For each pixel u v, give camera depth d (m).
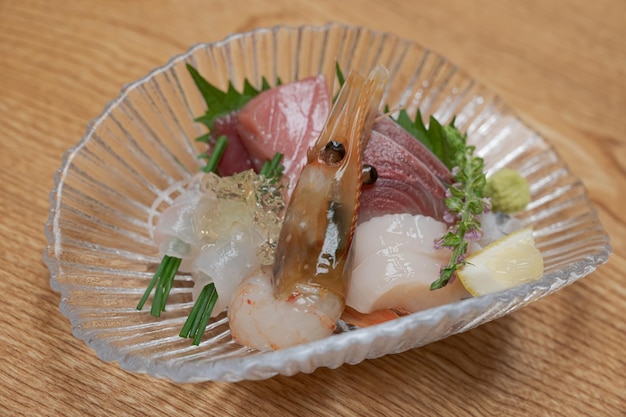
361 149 0.36
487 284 0.35
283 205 0.36
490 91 0.45
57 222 0.36
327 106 0.40
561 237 0.40
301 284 0.34
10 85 0.44
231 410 0.35
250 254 0.35
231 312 0.35
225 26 0.49
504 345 0.38
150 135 0.41
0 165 0.41
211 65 0.43
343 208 0.35
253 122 0.40
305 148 0.39
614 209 0.43
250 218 0.36
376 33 0.46
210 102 0.41
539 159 0.43
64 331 0.36
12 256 0.38
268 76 0.45
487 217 0.39
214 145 0.41
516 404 0.36
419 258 0.35
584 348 0.38
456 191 0.37
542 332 0.38
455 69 0.46
